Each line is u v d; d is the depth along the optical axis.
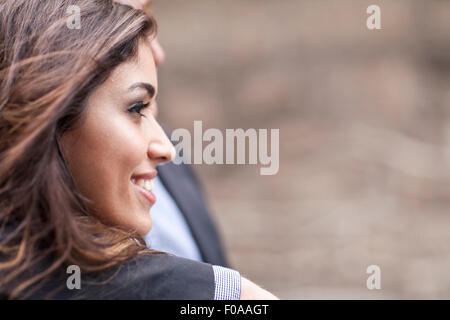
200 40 8.27
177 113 8.02
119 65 1.04
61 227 0.94
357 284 4.99
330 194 6.37
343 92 7.72
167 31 8.28
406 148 6.95
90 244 0.95
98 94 1.02
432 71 7.93
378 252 5.40
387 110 7.47
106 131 1.03
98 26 1.04
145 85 1.06
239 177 6.87
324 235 5.72
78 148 1.03
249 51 8.23
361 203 6.20
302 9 8.20
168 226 1.86
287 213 6.16
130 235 1.05
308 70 7.99
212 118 8.00
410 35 7.97
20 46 1.01
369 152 6.93
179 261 1.00
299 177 6.73
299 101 7.86
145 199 1.12
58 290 0.94
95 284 0.95
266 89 7.99
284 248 5.61
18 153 0.94
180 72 8.20
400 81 7.61
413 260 5.26
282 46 8.16
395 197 6.28
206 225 2.05
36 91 0.97
